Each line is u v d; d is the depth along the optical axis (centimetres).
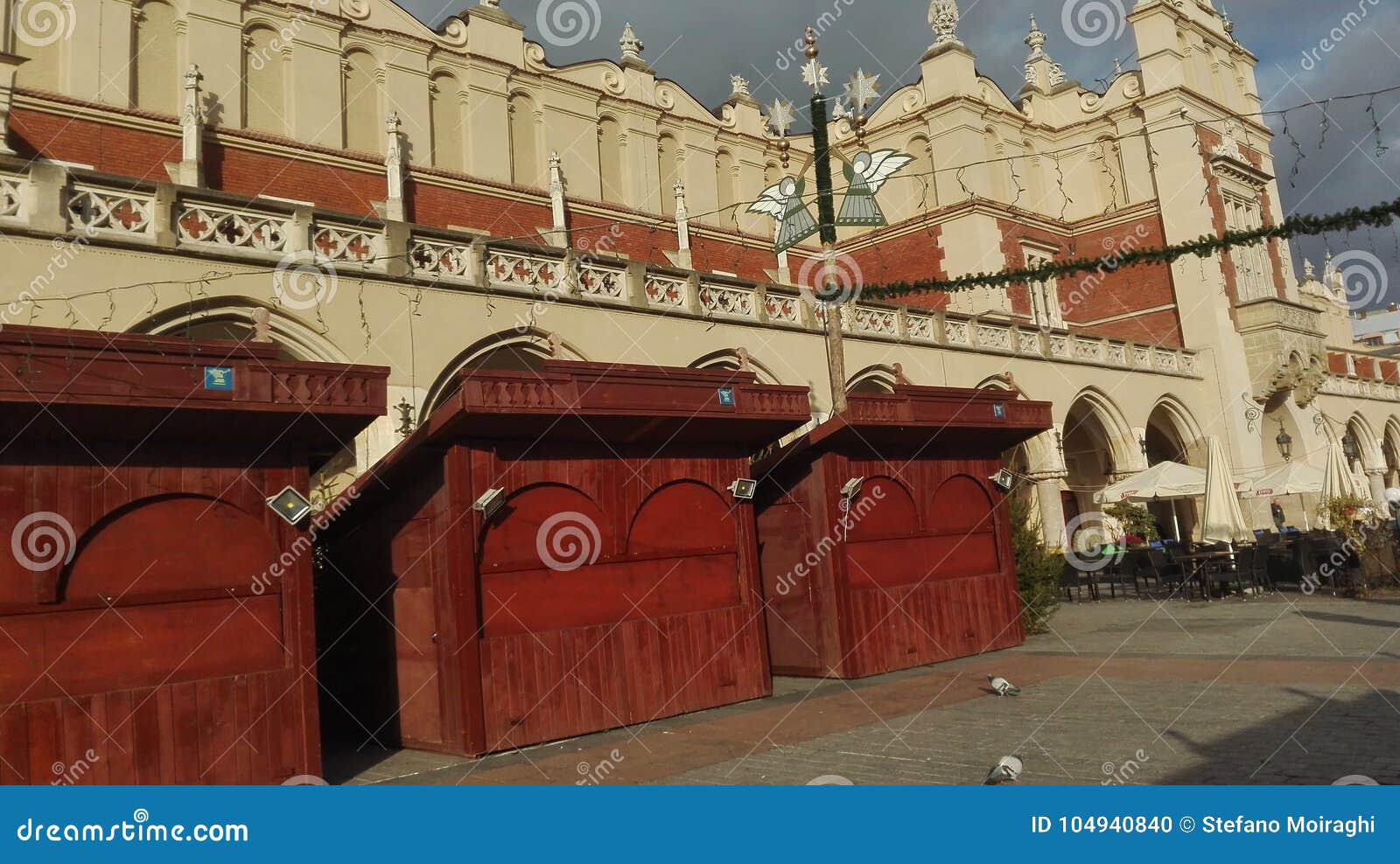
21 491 669
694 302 1653
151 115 1650
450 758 861
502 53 2197
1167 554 2117
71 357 652
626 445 1018
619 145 2427
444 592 885
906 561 1280
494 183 2103
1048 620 1634
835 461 1202
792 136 2911
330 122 1888
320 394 753
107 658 688
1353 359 3812
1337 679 950
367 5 1983
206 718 718
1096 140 3067
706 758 789
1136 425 2573
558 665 924
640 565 1012
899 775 693
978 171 2738
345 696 1046
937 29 2838
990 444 1406
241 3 1798
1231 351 2814
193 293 1139
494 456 907
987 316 2241
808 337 1831
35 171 1051
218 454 752
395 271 1314
